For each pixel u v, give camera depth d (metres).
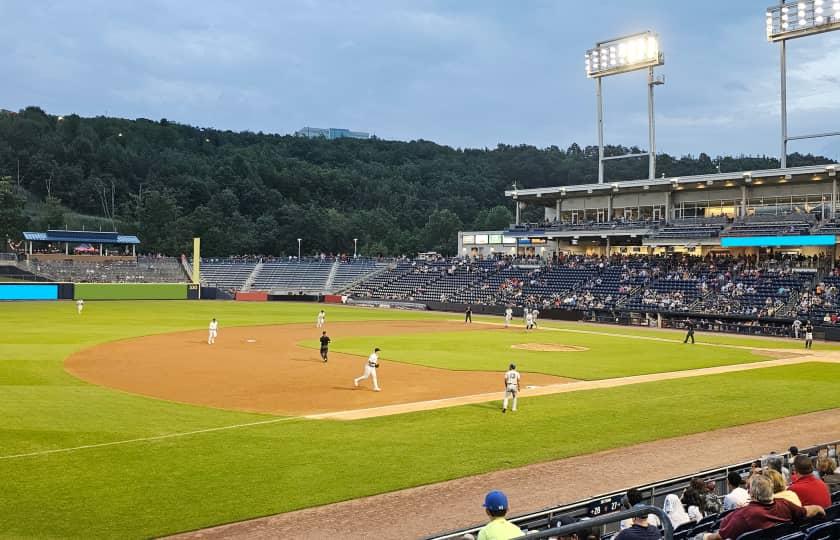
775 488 11.06
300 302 109.88
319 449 20.64
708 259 84.62
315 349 47.19
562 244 103.25
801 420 25.62
